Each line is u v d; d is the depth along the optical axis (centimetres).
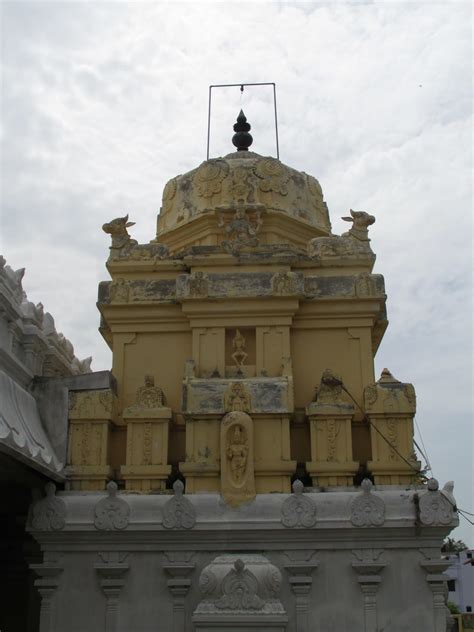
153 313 1347
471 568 5166
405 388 1227
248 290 1307
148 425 1233
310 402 1276
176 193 1644
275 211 1509
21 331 1220
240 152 1712
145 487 1203
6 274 1131
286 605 1112
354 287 1323
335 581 1121
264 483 1177
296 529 1128
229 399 1209
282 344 1291
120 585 1135
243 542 1144
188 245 1576
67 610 1136
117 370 1329
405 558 1127
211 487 1184
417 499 1131
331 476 1191
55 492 1188
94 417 1234
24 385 1235
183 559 1144
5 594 1534
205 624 1026
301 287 1303
